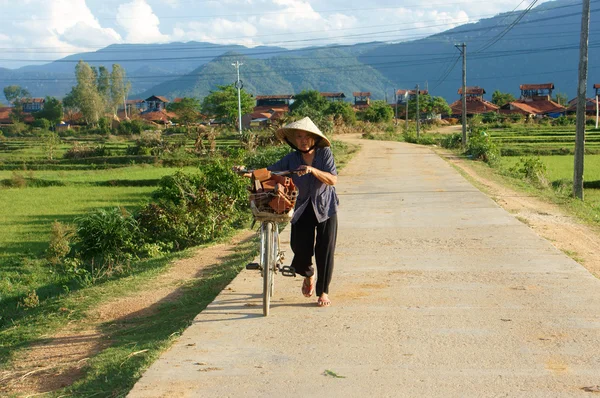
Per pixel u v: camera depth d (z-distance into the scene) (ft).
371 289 20.76
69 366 16.46
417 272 23.03
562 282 21.06
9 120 407.23
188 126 158.81
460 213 37.35
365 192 49.73
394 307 18.63
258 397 12.67
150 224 45.44
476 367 13.99
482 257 25.25
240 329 16.89
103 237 42.86
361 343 15.61
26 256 47.44
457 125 337.11
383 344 15.52
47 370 16.46
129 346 17.35
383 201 43.88
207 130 141.90
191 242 43.86
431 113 364.99
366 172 69.51
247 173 18.08
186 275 27.76
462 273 22.68
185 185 47.80
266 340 15.98
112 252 42.75
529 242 28.12
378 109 312.50
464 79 131.23
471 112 367.45
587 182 78.13
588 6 54.49
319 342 15.75
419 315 17.80
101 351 17.66
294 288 21.15
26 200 80.53
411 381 13.30
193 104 358.23
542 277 21.81
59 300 26.03
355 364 14.28
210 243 36.96
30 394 14.67
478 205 40.60
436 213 37.55
